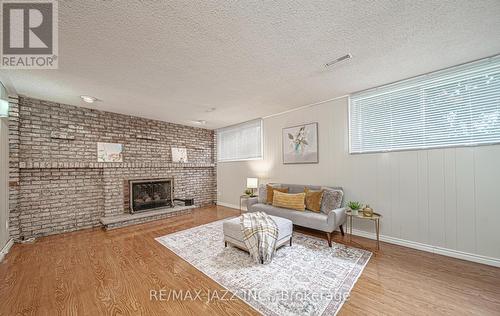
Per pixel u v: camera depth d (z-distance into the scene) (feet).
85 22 5.14
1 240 8.51
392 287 6.05
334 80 9.05
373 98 10.12
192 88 9.71
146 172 15.29
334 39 6.05
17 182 10.14
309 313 5.02
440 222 8.23
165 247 9.21
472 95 7.61
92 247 9.30
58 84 9.04
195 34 5.70
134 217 13.00
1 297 5.70
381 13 4.98
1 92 8.73
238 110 13.65
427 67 7.95
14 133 10.10
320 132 12.13
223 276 6.73
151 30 5.49
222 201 19.42
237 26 5.40
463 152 7.76
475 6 4.76
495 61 7.14
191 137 18.75
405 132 9.15
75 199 12.20
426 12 4.95
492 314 4.95
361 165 10.44
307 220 9.86
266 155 15.35
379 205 9.84
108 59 6.97
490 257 7.23
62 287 6.18
